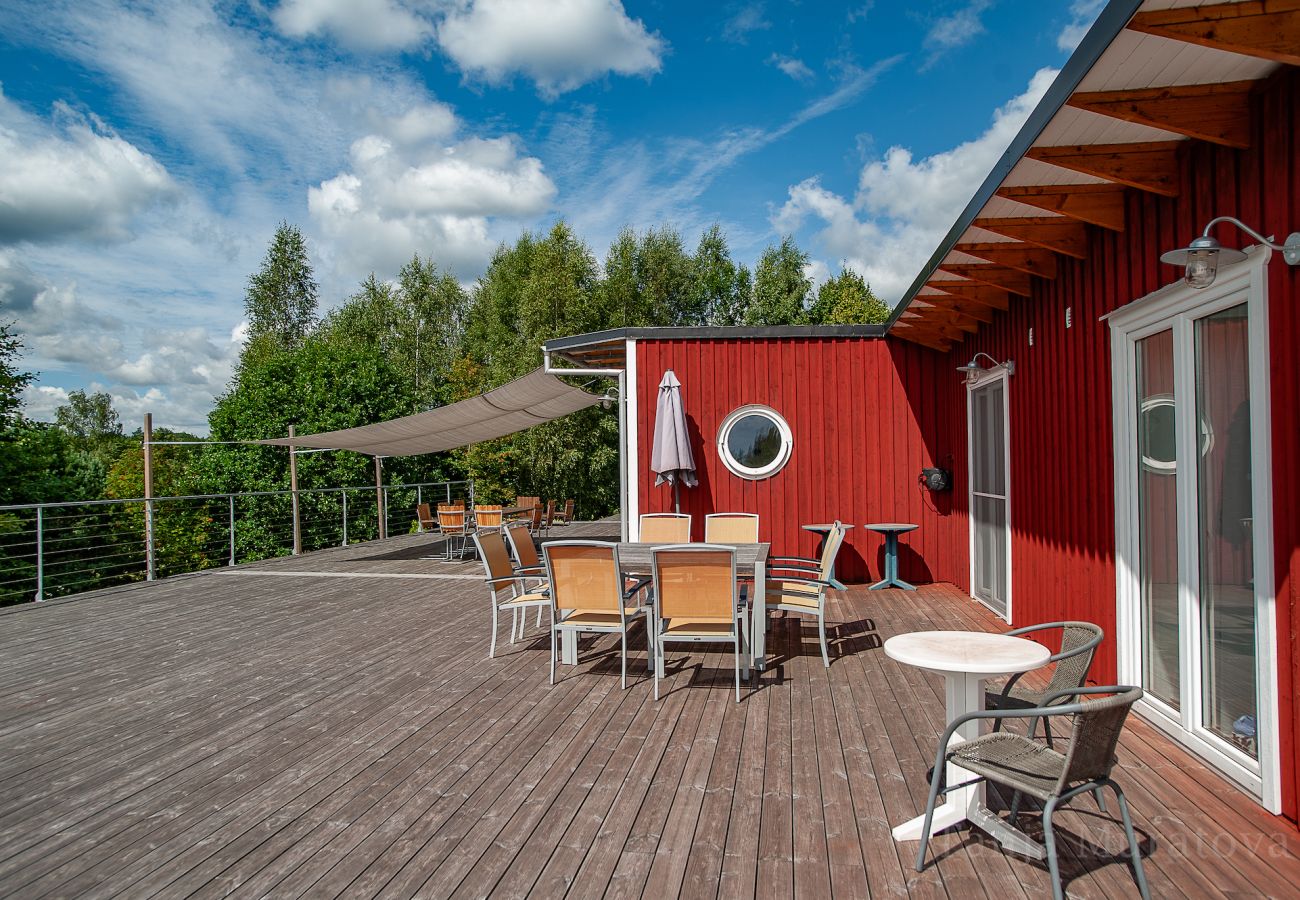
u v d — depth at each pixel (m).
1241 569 2.72
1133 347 3.51
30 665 5.04
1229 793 2.71
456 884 2.25
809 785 2.92
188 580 8.73
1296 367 2.32
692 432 7.57
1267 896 2.07
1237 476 2.73
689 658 4.93
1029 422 5.03
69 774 3.18
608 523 16.31
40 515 7.56
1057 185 3.47
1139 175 3.02
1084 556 4.08
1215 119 2.52
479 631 5.85
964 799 2.52
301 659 5.08
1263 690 2.53
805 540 7.51
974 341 6.49
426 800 2.85
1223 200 2.68
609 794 2.86
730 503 7.54
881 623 5.79
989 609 6.18
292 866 2.38
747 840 2.49
